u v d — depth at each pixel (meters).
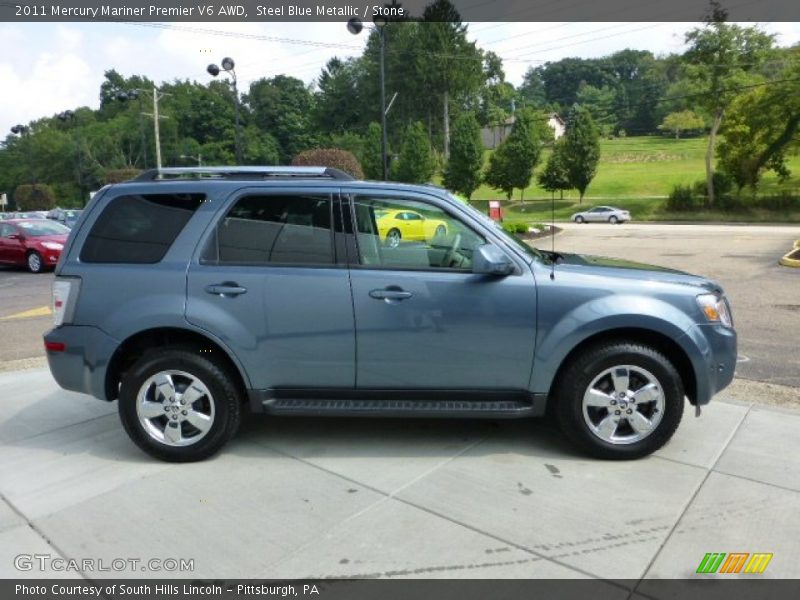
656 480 3.67
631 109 106.69
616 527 3.17
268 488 3.65
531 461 3.97
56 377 4.06
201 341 4.12
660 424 3.88
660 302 3.83
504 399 3.99
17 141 99.94
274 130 93.69
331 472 3.85
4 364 6.80
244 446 4.27
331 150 31.25
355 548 3.02
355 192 3.99
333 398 4.04
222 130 92.00
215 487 3.67
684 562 2.87
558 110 98.75
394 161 59.09
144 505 3.47
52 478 3.82
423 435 4.44
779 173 45.88
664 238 27.19
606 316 3.78
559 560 2.89
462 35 69.88
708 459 3.95
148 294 3.92
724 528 3.14
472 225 3.96
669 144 91.12
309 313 3.89
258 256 3.96
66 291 4.00
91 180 92.50
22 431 4.62
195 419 3.97
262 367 3.95
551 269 3.95
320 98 94.44
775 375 6.11
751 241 24.09
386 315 3.87
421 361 3.92
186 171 4.25
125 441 4.42
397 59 72.38
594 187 65.69
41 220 17.61
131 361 4.23
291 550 3.01
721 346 3.90
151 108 92.81
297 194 3.99
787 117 43.19
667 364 3.84
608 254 19.66
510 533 3.13
